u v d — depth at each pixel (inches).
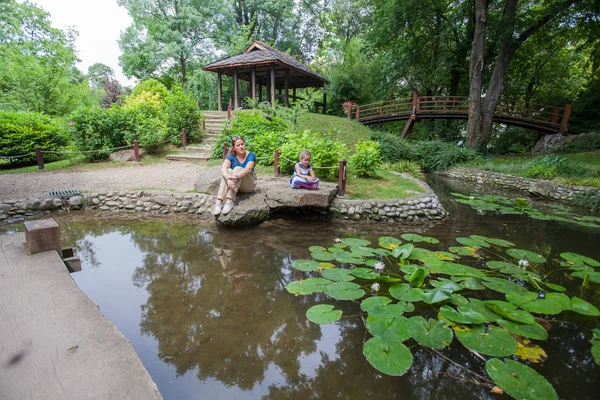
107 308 105.3
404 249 143.5
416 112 617.6
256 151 313.4
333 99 792.9
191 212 219.3
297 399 69.8
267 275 133.4
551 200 319.9
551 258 160.4
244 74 670.5
